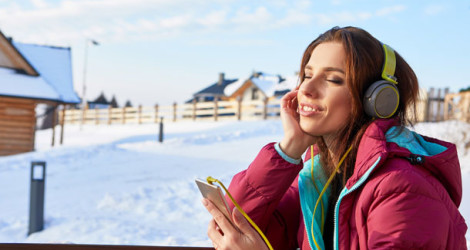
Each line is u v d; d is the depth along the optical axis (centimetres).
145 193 998
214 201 130
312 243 137
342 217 122
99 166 1396
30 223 758
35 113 2239
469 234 570
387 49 129
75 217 823
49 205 943
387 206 110
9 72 2302
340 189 142
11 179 1257
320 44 131
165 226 774
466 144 1246
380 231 110
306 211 143
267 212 148
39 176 1278
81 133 3139
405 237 106
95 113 3891
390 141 121
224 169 1298
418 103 140
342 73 126
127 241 686
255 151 1627
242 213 129
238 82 4997
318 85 129
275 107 2906
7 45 2267
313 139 142
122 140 2548
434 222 107
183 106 3281
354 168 129
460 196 122
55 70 2612
